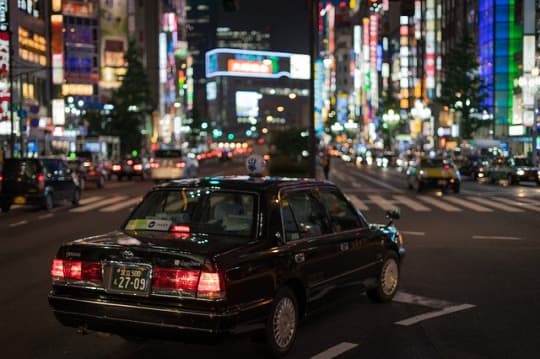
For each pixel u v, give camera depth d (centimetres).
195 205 668
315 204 722
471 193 3209
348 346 669
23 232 1680
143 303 567
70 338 707
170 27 12306
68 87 8750
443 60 8125
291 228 662
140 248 576
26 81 6016
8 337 712
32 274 1093
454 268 1138
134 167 4847
